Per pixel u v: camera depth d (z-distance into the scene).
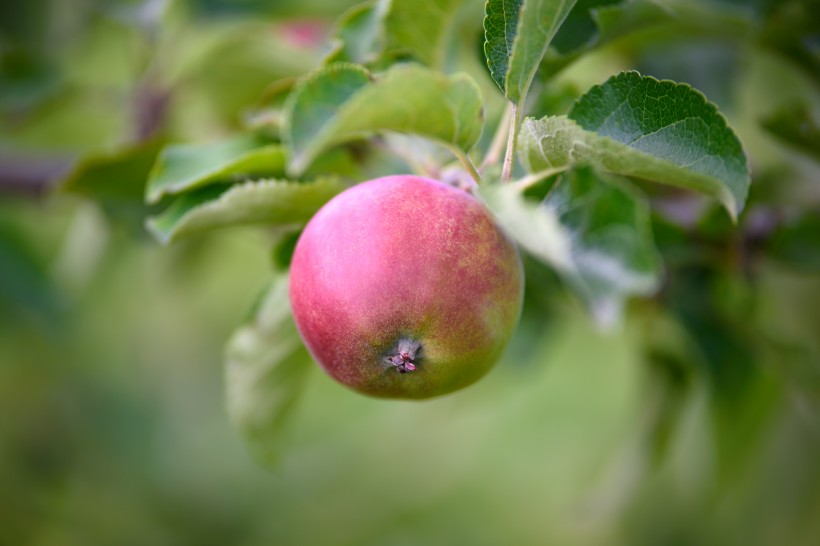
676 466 1.01
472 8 0.64
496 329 0.51
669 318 0.68
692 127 0.50
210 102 0.75
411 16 0.56
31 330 0.99
